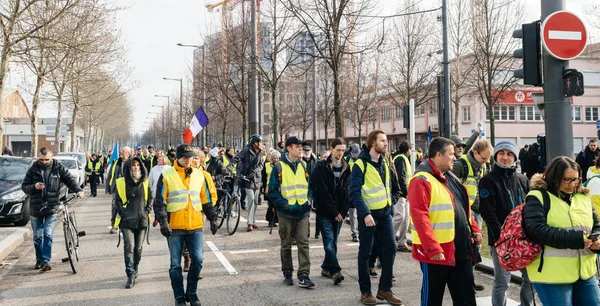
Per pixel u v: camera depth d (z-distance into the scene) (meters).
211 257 7.88
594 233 3.33
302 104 39.19
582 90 6.17
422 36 24.31
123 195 6.34
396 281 6.27
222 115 25.72
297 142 6.14
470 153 6.20
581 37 6.38
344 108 28.17
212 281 6.40
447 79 16.36
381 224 5.36
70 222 7.46
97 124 59.75
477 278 6.40
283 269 6.21
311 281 6.01
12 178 11.66
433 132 42.34
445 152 3.91
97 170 19.34
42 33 16.12
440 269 3.81
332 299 5.54
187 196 5.35
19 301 5.58
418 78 25.00
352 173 5.41
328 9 12.00
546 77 6.48
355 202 5.23
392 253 5.32
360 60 24.72
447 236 3.79
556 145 6.38
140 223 6.42
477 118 39.56
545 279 3.42
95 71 26.22
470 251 3.92
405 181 7.73
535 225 3.38
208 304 5.40
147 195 6.53
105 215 13.34
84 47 17.91
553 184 3.51
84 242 9.41
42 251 7.09
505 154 4.64
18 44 15.45
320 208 6.18
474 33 21.02
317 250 8.34
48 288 6.14
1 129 14.91
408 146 7.93
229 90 23.66
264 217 12.64
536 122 41.91
